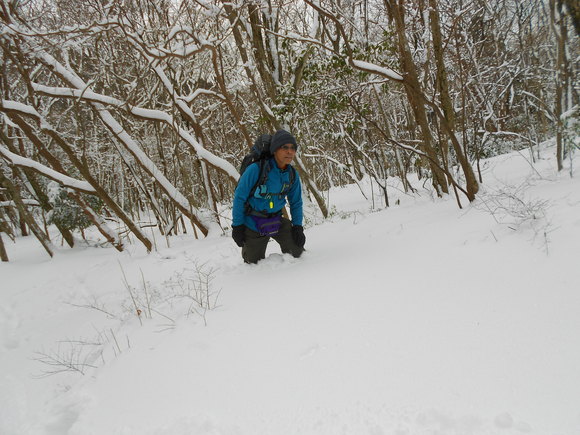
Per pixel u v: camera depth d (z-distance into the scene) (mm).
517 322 1589
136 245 6227
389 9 4254
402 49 3414
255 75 7066
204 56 6598
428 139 4352
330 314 2072
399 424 1229
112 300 3824
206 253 4754
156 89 6539
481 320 1667
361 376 1502
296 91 5406
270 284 2818
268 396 1528
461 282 2053
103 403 1834
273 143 2914
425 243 2830
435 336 1638
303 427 1315
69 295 4438
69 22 4926
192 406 1596
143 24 4918
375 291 2219
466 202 3771
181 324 2455
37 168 5273
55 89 4871
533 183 3441
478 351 1476
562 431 1069
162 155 6688
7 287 5156
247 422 1413
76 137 7406
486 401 1235
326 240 3934
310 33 5785
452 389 1319
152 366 2020
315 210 6156
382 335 1743
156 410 1643
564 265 1880
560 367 1300
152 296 3369
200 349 2049
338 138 5875
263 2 5520
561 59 3148
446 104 3883
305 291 2486
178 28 4223
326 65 4750
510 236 2393
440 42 3742
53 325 3516
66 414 1879
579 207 2346
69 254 6375
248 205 3193
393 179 8852
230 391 1626
